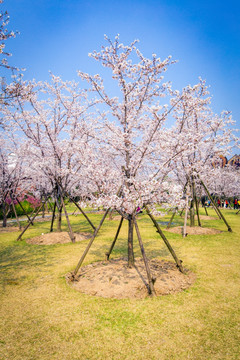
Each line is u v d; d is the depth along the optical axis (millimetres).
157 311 3875
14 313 3945
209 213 21328
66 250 8180
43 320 3703
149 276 4555
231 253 7250
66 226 14289
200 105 10203
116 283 4879
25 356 2906
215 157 11586
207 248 7953
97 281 5062
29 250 8438
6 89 6199
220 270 5746
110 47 6523
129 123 6727
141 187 5148
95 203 5449
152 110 5809
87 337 3252
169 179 14234
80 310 3977
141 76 6594
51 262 6844
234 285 4836
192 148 5965
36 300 4406
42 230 12930
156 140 6938
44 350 3006
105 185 5715
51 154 10203
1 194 14352
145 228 12664
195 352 2895
